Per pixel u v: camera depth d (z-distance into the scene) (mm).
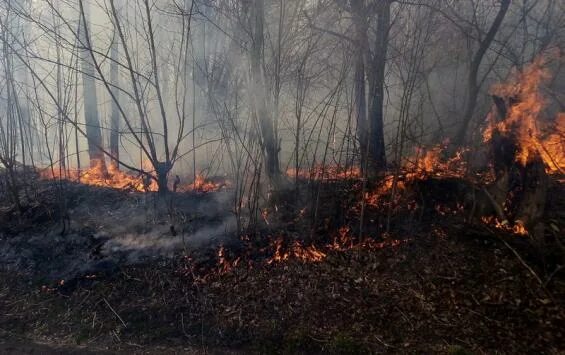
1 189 8422
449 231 6457
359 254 6293
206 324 5539
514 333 5016
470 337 5027
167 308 5777
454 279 5746
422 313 5387
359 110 7027
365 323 5348
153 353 5168
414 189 7078
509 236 6215
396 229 6617
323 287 5871
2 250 6953
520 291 5457
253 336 5332
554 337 4910
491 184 6699
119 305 5887
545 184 6215
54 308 5926
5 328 5672
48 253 6871
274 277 6082
